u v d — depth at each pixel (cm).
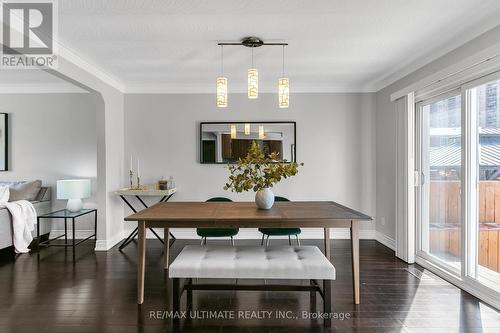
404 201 355
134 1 214
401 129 361
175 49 309
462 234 276
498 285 250
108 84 409
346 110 457
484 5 221
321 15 238
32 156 461
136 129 456
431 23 250
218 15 237
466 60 254
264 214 252
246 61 348
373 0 216
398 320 222
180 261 228
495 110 251
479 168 268
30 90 457
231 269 221
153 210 274
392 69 378
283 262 227
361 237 459
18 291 273
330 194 457
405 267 336
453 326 213
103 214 402
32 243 435
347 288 279
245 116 456
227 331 210
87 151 460
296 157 455
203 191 458
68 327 214
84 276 309
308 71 389
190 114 456
